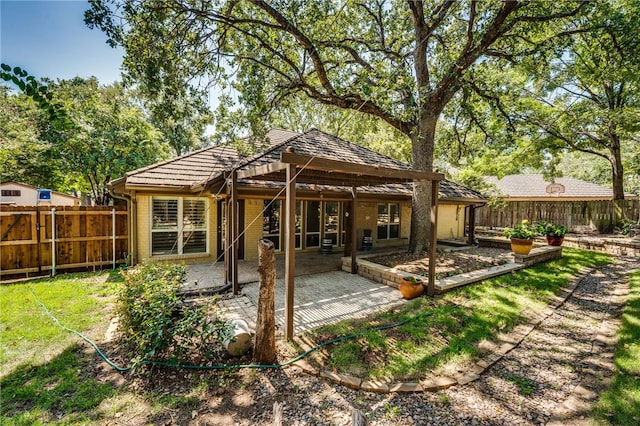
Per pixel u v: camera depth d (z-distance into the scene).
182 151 27.42
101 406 2.93
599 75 10.34
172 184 8.13
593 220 15.31
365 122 13.96
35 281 7.07
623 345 4.06
